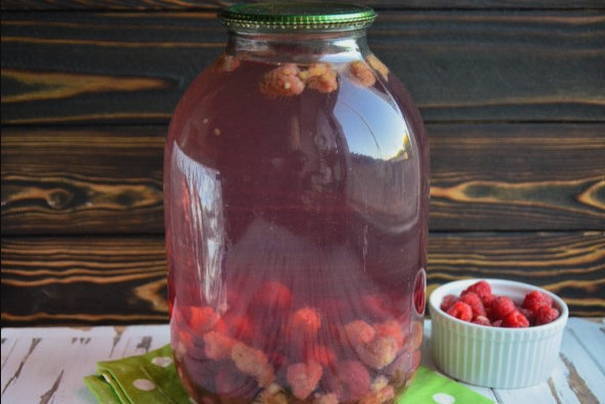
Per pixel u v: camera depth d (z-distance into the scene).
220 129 0.57
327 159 0.56
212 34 0.77
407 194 0.59
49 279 0.83
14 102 0.79
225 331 0.59
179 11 0.77
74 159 0.80
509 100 0.79
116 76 0.78
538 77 0.78
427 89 0.78
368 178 0.57
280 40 0.58
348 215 0.57
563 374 0.70
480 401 0.65
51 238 0.82
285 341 0.58
